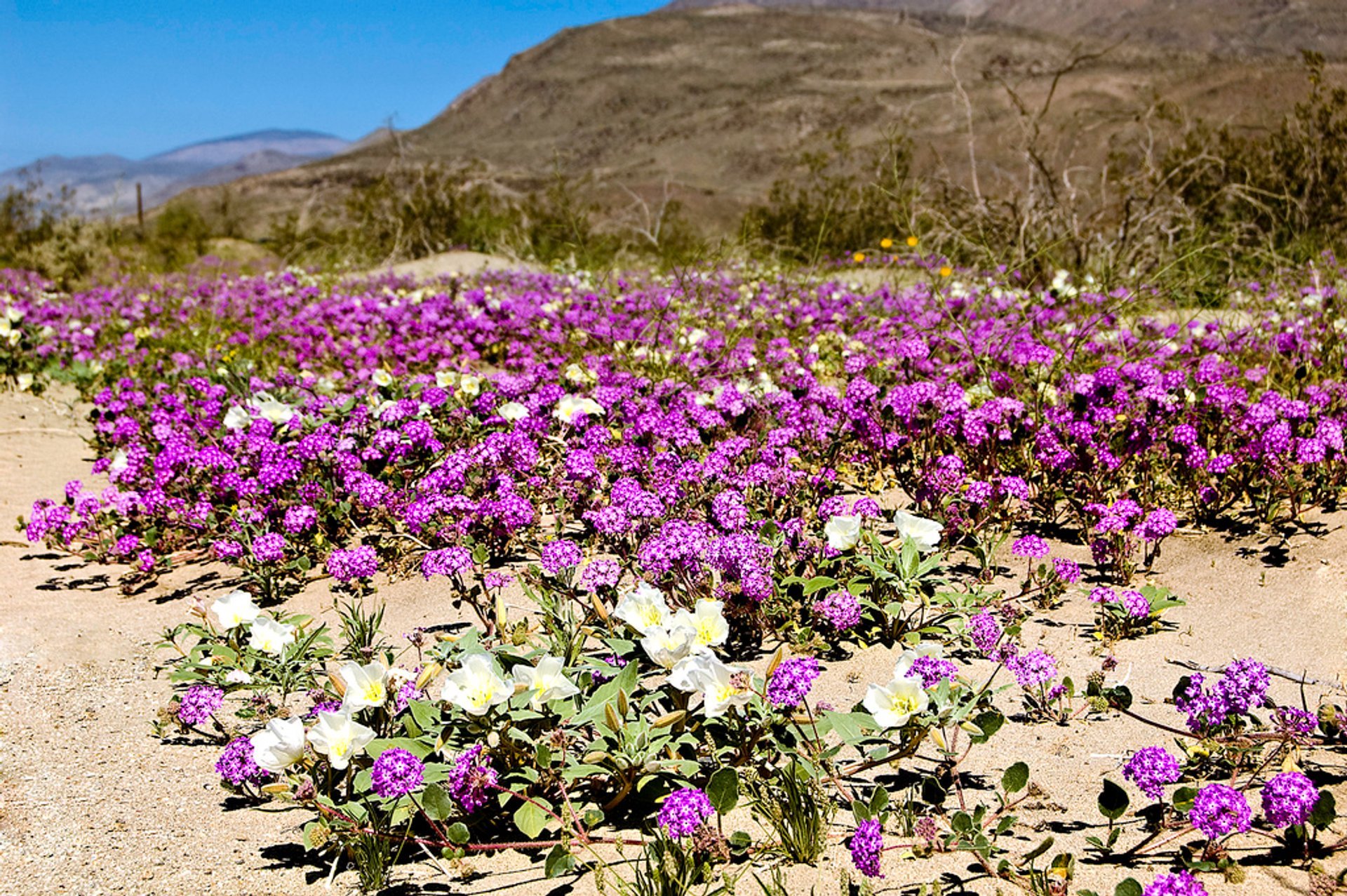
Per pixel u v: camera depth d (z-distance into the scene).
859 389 4.75
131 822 2.44
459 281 13.00
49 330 8.83
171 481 4.85
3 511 5.09
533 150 185.00
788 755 2.53
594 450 4.68
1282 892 2.08
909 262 10.70
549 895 2.15
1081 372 5.67
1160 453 4.54
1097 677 2.89
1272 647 3.18
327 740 2.33
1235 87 49.62
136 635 3.60
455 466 4.37
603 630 3.06
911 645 3.26
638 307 9.02
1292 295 7.46
